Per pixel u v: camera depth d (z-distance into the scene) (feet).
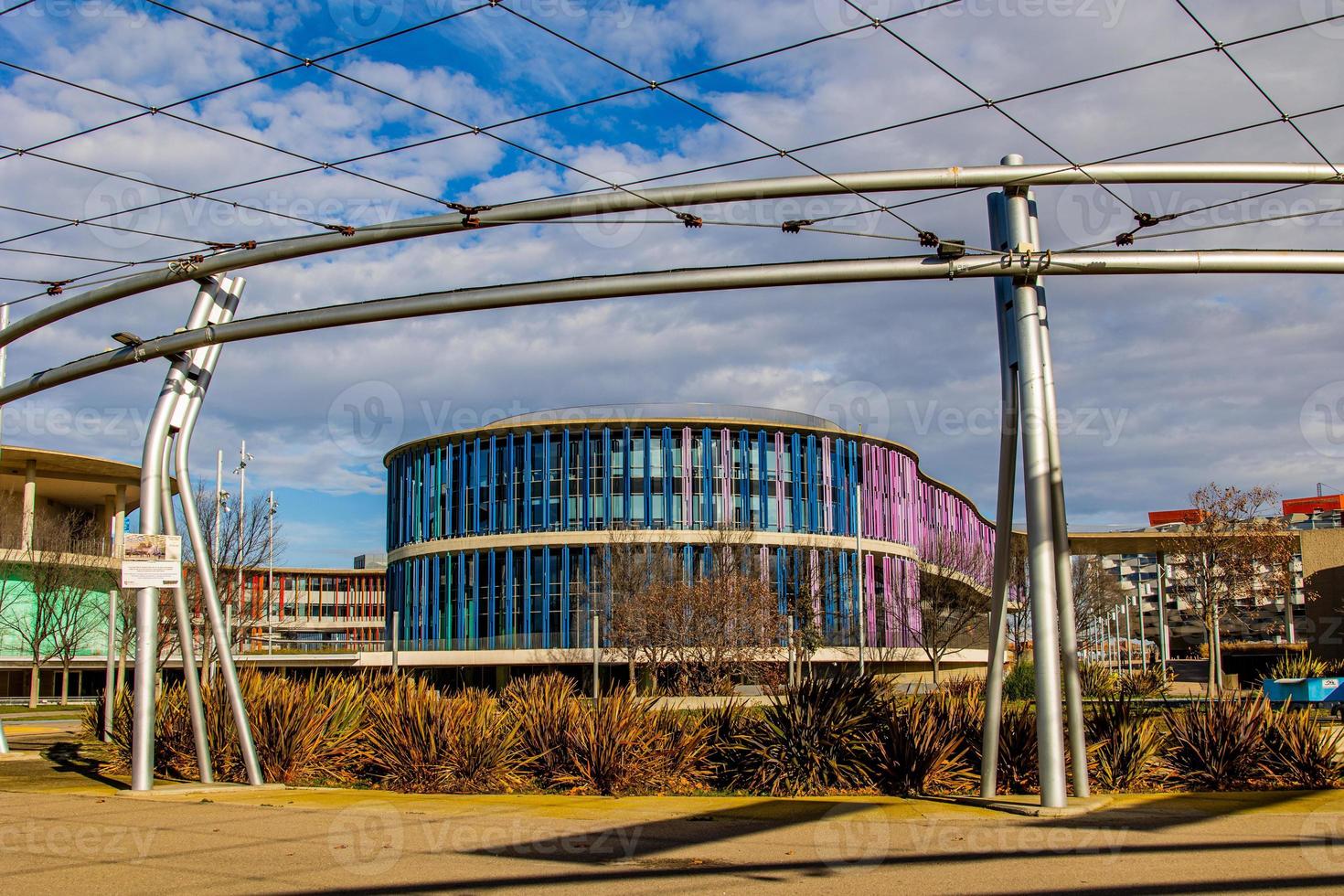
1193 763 44.75
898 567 228.43
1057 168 37.24
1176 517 231.09
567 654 193.06
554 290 38.27
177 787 45.60
